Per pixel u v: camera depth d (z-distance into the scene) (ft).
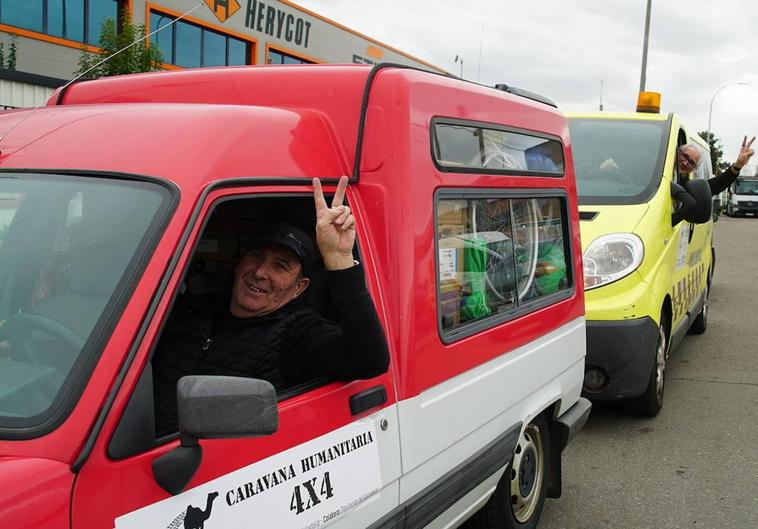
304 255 8.07
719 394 22.27
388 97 8.58
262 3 79.61
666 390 22.75
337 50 93.20
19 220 6.68
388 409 8.33
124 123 7.16
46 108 8.38
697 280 26.63
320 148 8.21
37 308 6.15
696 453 17.46
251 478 6.55
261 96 9.01
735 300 41.34
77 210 6.52
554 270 13.28
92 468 5.33
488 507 11.79
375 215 8.52
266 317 8.10
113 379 5.54
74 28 67.21
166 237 6.09
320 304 8.95
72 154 7.02
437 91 9.45
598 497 15.07
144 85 9.95
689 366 25.88
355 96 8.63
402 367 8.52
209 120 7.02
